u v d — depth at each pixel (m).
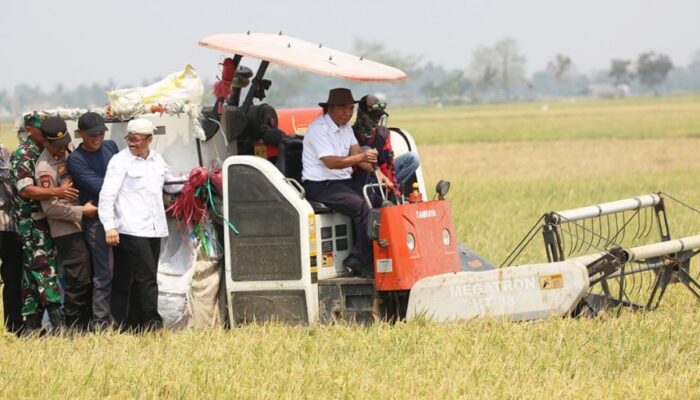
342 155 40.34
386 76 39.47
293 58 39.44
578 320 37.84
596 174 127.06
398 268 38.50
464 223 73.69
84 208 39.41
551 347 34.19
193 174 40.06
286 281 39.50
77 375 31.91
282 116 47.34
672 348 33.75
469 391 29.66
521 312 37.56
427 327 37.09
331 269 40.62
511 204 88.50
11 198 40.81
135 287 41.56
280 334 37.34
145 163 39.59
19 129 40.62
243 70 43.34
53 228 39.84
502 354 33.41
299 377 31.12
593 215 42.06
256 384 30.73
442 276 38.28
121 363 33.50
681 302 42.09
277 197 39.34
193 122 41.03
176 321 40.53
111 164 39.12
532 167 145.75
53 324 40.38
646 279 47.38
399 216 38.69
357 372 31.69
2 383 31.20
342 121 40.25
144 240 39.47
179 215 40.75
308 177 40.56
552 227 41.25
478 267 44.34
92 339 37.69
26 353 35.22
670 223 66.31
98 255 39.91
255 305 40.09
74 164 39.59
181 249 41.16
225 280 40.81
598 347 34.12
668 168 135.12
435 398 28.81
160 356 34.19
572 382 30.36
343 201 40.19
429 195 98.38
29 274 40.66
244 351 34.50
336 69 38.72
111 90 42.12
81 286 40.16
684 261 41.22
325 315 39.84
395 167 43.66
